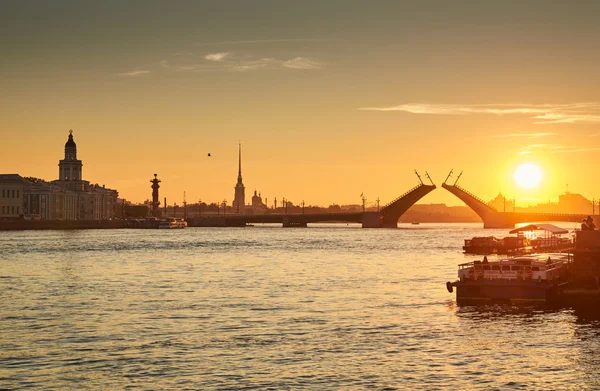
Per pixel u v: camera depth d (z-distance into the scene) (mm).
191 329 76125
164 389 56062
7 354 65688
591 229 99625
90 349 67312
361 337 71688
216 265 156375
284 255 191375
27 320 81875
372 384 56938
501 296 91250
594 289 90750
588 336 72062
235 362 62844
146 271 141750
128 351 66562
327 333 73688
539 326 76875
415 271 139875
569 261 103375
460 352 65875
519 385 56656
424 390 55562
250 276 130250
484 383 57125
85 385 56969
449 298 96938
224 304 93188
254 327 76938
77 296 102188
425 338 71312
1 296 102500
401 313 84875
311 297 99250
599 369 60562
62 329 76500
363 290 106812
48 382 57688
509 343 69250
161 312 87000
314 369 60688
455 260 170375
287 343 69312
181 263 162375
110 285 116312
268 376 58938
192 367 61438
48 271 142000
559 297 90812
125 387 56500
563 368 60844
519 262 92500
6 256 184875
